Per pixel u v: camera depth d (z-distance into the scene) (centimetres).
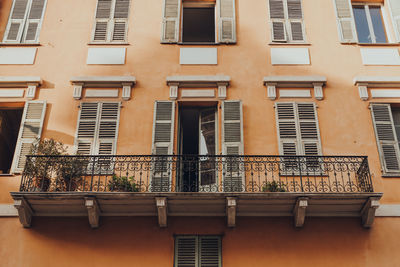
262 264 1044
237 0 1416
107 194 1037
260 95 1268
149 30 1365
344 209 1083
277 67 1309
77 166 1105
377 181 1147
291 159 1177
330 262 1044
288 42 1348
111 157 1181
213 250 1062
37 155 1082
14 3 1407
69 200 1053
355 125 1223
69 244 1066
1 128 1321
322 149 1194
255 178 1152
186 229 1082
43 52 1327
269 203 1061
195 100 1262
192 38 1638
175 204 1066
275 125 1227
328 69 1304
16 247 1064
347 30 1362
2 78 1262
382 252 1056
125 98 1259
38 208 1079
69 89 1275
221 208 1080
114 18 1384
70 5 1405
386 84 1270
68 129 1224
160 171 1157
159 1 1413
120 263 1045
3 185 1141
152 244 1066
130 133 1217
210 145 1248
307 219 1093
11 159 1377
